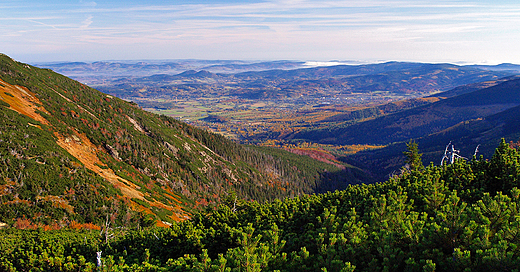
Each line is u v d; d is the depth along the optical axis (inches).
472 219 741.3
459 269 628.7
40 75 4121.6
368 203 1146.0
